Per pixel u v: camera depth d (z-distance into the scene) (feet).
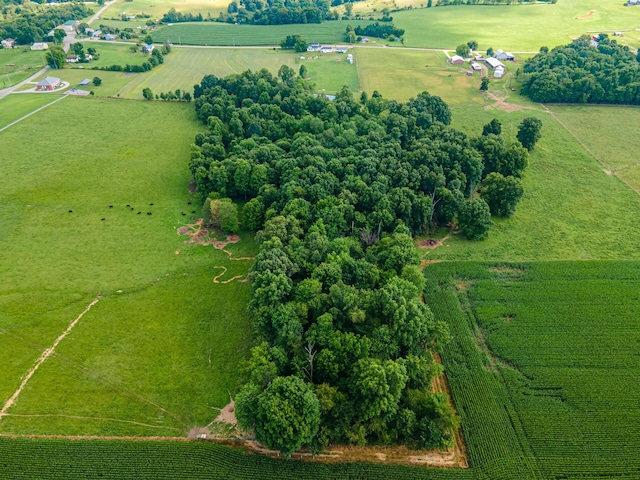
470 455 236.63
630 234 402.11
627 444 239.09
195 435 250.78
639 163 513.04
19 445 239.30
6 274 361.92
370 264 322.75
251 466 231.71
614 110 647.15
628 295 333.21
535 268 362.33
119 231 414.82
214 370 286.66
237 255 389.19
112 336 310.86
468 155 446.60
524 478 226.38
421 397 247.91
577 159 524.11
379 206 389.19
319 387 240.53
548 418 252.42
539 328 309.01
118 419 258.37
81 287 351.87
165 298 343.26
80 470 228.43
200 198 463.42
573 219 424.05
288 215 375.86
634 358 285.43
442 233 414.00
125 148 551.59
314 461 236.22
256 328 286.05
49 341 306.76
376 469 230.07
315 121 531.91
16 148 546.26
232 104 602.44
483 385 271.49
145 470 228.84
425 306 284.20
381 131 502.79
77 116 630.33
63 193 464.65
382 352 258.78
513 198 418.72
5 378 281.33
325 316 267.80
